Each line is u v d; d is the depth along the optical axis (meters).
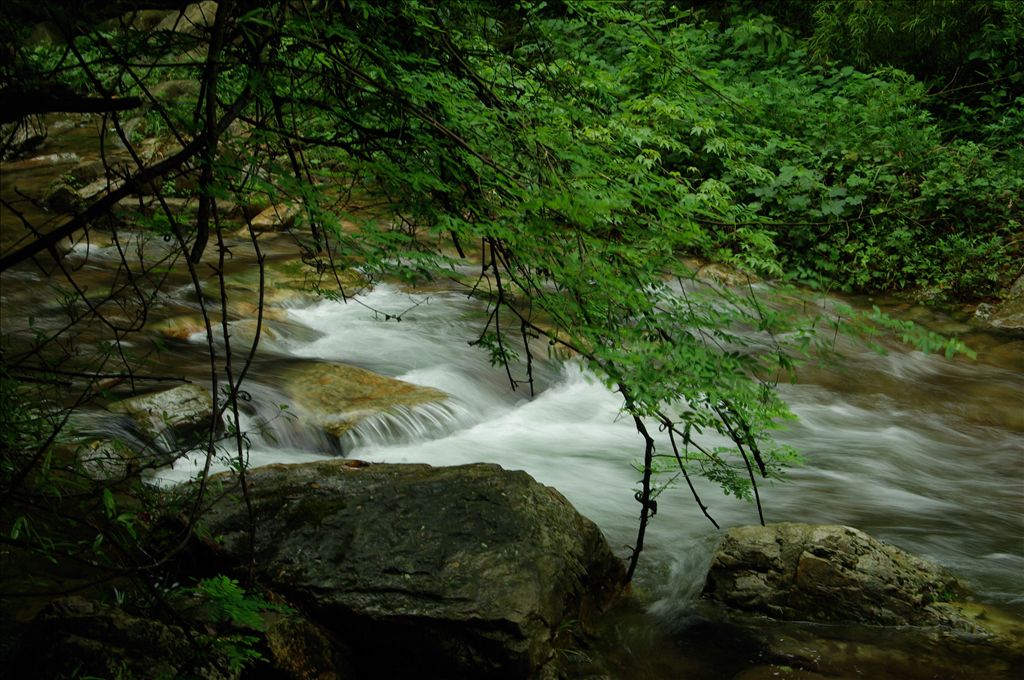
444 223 2.40
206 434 2.83
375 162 2.53
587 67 3.16
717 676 3.92
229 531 3.92
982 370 8.77
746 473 6.36
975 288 10.38
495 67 3.04
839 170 10.70
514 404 7.50
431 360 7.93
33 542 2.79
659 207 2.54
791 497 6.11
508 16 3.19
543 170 2.42
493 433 6.93
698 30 11.13
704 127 3.39
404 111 2.58
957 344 2.40
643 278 2.56
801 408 7.91
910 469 6.79
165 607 2.61
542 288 2.73
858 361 8.80
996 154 11.91
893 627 4.28
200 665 2.75
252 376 6.81
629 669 3.92
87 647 2.94
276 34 2.34
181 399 5.93
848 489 6.32
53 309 8.05
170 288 8.76
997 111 12.81
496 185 2.50
